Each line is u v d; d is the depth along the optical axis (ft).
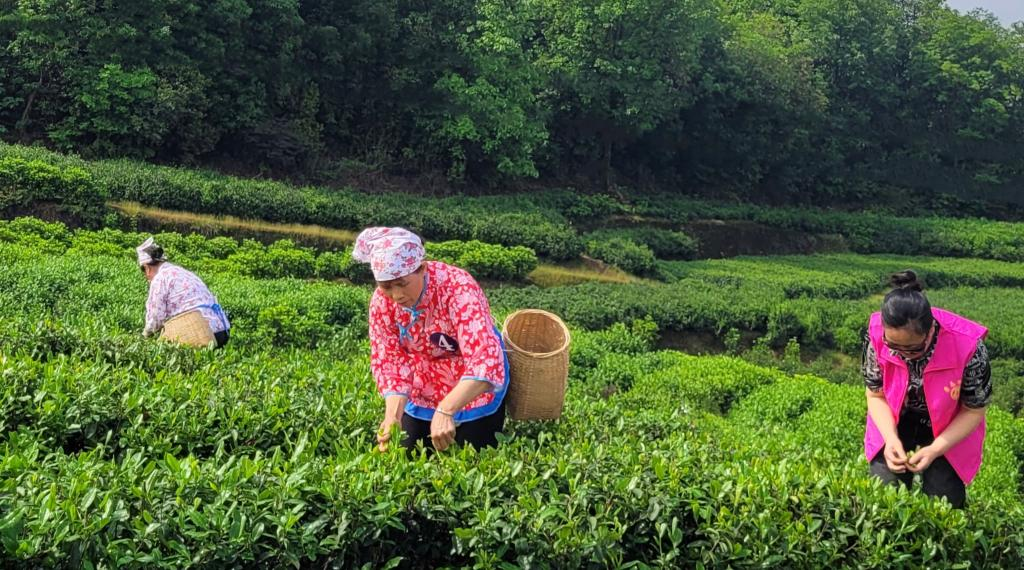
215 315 27.86
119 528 12.96
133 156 85.97
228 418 18.88
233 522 13.14
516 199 107.96
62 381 19.13
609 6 115.96
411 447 18.38
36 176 62.59
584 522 14.61
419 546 14.85
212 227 69.92
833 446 35.94
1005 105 181.37
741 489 15.69
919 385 17.69
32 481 13.76
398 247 15.99
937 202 172.24
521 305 64.23
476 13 112.88
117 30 84.38
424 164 112.88
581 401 24.61
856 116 165.99
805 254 134.31
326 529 13.94
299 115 103.30
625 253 92.17
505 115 109.60
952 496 18.13
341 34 105.40
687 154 145.59
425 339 17.26
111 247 58.34
